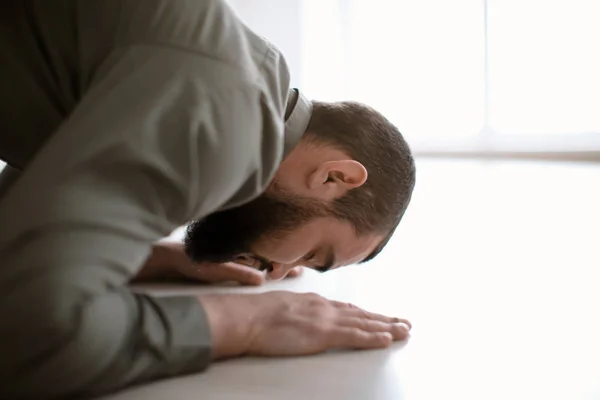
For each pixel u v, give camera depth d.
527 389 0.92
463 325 1.18
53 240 0.73
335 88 4.75
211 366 0.97
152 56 0.82
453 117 4.43
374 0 4.59
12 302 0.72
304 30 4.75
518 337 1.12
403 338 1.11
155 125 0.78
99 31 0.89
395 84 4.59
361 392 0.90
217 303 1.00
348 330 1.05
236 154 0.81
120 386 0.84
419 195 2.82
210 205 0.83
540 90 4.10
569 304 1.30
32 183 0.75
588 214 2.29
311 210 1.03
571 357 1.03
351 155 1.04
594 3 3.90
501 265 1.64
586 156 3.98
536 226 2.12
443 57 4.43
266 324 1.02
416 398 0.89
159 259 1.46
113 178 0.77
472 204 2.57
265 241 1.05
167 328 0.89
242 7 4.79
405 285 1.47
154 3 0.86
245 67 0.84
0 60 0.94
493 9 4.16
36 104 0.94
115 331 0.80
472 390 0.91
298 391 0.90
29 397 0.78
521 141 4.20
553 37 4.03
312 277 1.55
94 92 0.81
